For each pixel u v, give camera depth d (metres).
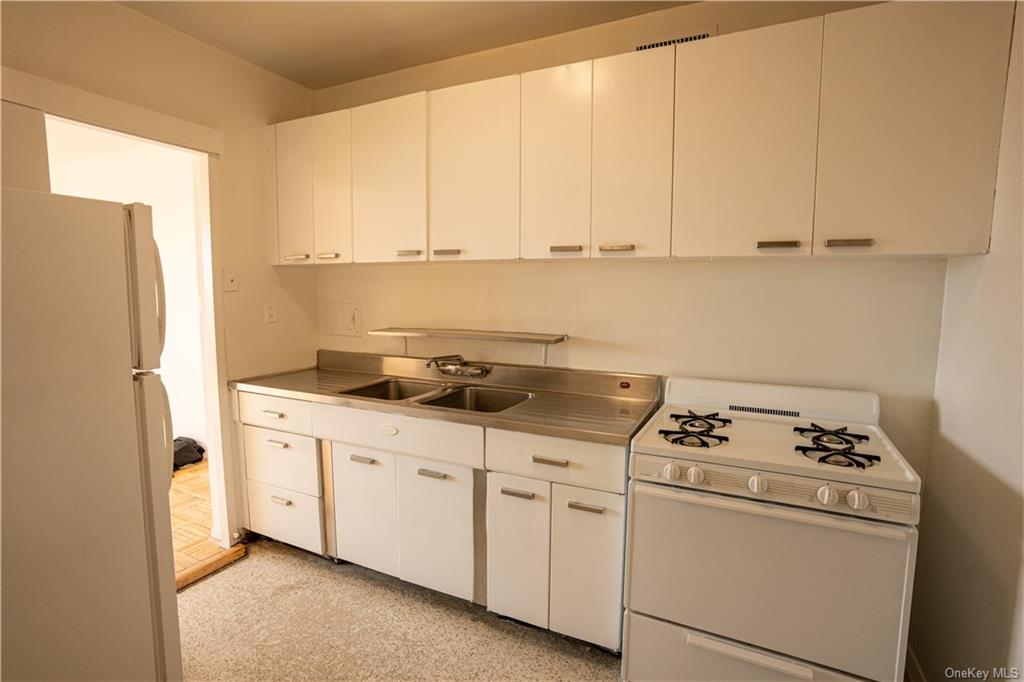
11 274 0.99
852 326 1.80
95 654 1.16
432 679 1.66
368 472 2.10
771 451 1.46
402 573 2.07
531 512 1.75
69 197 1.08
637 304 2.12
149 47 2.05
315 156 2.40
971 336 1.45
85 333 1.12
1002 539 1.23
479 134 2.01
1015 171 1.25
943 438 1.61
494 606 1.86
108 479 1.17
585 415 1.86
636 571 1.52
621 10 1.99
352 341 2.81
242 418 2.41
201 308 2.38
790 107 1.54
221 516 2.43
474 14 2.02
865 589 1.27
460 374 2.44
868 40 1.44
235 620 1.94
